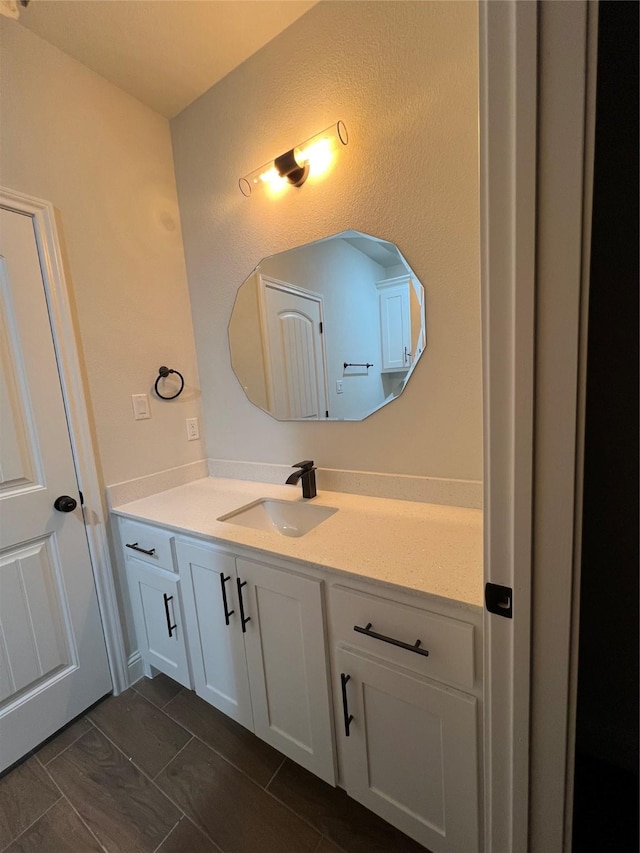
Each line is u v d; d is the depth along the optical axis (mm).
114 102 1539
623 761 653
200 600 1312
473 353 1171
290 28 1312
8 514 1286
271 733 1211
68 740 1392
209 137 1616
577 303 513
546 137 494
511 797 705
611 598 622
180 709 1515
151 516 1418
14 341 1289
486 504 627
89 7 1202
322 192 1352
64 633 1451
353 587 937
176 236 1795
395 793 966
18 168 1269
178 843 1058
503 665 667
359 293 1327
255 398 1716
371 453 1421
